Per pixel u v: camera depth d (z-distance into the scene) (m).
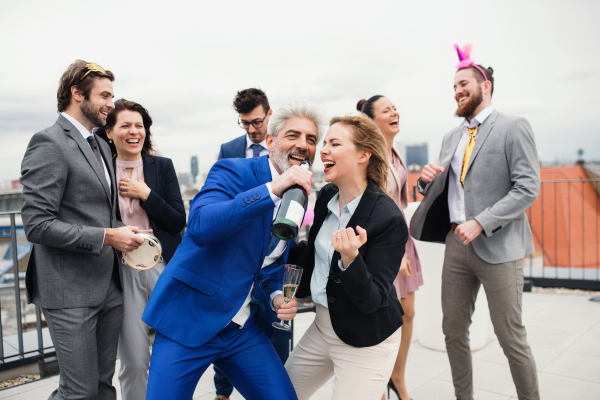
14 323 5.38
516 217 2.06
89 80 1.75
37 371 2.98
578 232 8.48
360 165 1.47
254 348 1.49
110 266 1.82
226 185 1.42
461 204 2.32
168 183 2.39
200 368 1.41
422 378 2.89
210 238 1.27
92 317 1.75
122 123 2.17
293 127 1.43
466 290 2.30
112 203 1.89
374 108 2.50
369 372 1.44
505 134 2.15
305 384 1.62
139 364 2.01
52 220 1.63
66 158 1.68
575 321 3.96
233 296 1.39
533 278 5.22
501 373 2.92
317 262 1.56
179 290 1.40
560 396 2.58
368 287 1.26
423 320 3.44
